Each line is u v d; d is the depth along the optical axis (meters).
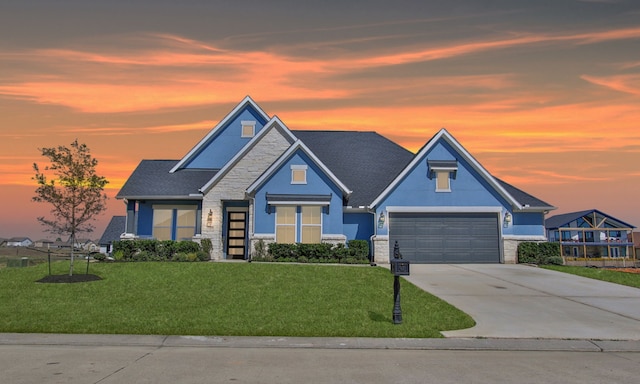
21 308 12.27
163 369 7.74
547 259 24.48
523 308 13.30
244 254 26.25
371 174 28.38
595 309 13.30
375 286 15.91
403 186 25.38
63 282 15.77
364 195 26.69
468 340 10.01
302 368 7.89
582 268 22.45
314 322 11.22
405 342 9.80
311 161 25.14
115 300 13.38
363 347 9.53
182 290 14.84
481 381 7.26
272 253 23.38
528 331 10.79
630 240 48.03
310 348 9.47
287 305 12.98
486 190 25.38
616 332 10.79
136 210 26.22
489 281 18.08
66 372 7.53
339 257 23.23
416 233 25.17
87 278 16.42
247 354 8.88
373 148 30.70
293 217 24.73
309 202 24.47
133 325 10.78
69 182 16.91
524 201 25.91
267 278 16.92
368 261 23.22
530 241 25.11
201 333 10.26
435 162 25.41
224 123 28.56
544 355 9.15
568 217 45.47
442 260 25.00
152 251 23.03
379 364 8.23
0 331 10.27
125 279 16.58
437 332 10.49
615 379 7.47
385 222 25.06
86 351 9.04
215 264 20.34
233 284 15.83
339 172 28.39
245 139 28.55
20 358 8.45
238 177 25.69
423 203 25.27
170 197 25.67
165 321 11.16
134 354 8.81
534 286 17.03
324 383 7.04
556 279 18.77
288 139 26.08
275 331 10.40
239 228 26.53
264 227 24.59
